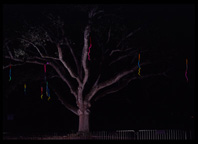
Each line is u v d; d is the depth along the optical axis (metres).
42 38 27.00
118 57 30.52
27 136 29.91
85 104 30.48
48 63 29.31
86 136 27.80
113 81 29.58
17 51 27.08
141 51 28.88
